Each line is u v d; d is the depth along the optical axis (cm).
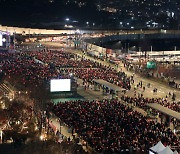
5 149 6994
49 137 8706
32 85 13350
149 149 7962
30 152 7025
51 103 11931
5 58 19700
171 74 19238
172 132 9800
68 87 13850
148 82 17000
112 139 8862
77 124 9800
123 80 16188
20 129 8788
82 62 19312
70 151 7644
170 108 12019
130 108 11688
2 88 13812
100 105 11481
